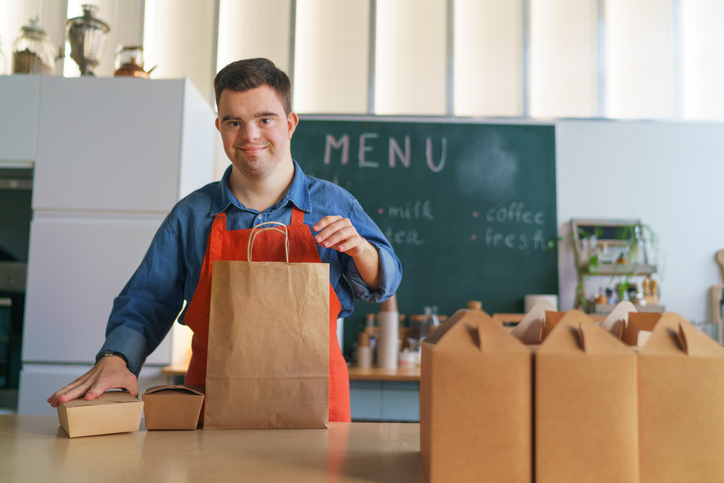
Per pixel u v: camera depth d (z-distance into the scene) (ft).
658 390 2.02
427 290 10.70
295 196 4.15
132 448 2.64
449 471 2.02
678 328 2.11
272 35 10.99
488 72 11.12
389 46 11.14
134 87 8.34
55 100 8.33
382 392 9.29
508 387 2.03
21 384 7.94
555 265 10.71
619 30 11.18
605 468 1.98
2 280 8.18
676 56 11.10
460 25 11.21
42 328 8.02
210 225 4.13
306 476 2.19
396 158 10.96
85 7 9.11
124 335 3.66
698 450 2.00
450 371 2.05
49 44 9.46
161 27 10.84
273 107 3.75
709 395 2.02
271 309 3.13
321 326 3.16
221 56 10.87
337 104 11.03
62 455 2.50
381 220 10.85
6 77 8.36
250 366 3.09
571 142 10.99
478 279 10.71
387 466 2.36
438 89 11.07
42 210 8.23
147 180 8.21
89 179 8.22
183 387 3.18
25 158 8.25
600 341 2.05
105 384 3.20
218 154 10.21
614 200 10.87
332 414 3.96
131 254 8.13
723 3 11.18
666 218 10.80
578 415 2.00
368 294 4.22
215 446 2.69
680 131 10.95
